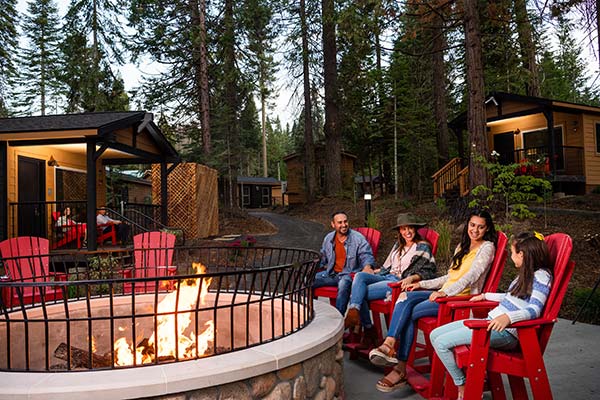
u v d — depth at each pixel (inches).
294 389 90.5
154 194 491.5
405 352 118.5
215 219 539.5
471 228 120.8
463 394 96.8
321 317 120.6
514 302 94.7
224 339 140.3
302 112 785.6
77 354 119.3
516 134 583.5
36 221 384.5
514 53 589.6
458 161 569.0
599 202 400.5
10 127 333.1
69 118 362.3
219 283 91.7
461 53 765.9
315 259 119.0
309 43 729.0
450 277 125.2
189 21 643.5
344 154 953.5
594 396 111.1
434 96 692.1
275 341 96.6
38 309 126.0
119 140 364.8
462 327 99.7
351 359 149.3
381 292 141.4
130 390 71.9
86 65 645.9
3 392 70.0
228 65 641.6
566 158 535.8
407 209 514.6
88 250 313.0
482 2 443.8
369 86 692.1
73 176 440.1
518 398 100.2
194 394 76.5
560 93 1022.4
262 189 1446.9
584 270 258.8
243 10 637.9
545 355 145.0
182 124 700.0
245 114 848.9
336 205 713.0
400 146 732.7
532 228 331.9
